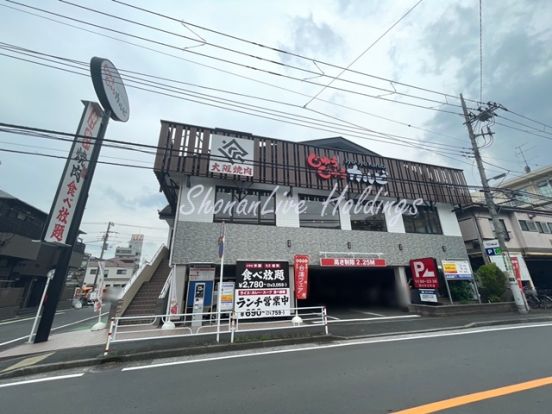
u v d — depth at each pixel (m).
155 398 3.83
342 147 14.74
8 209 19.72
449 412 3.14
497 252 12.01
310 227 11.77
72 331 9.59
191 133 10.53
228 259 10.02
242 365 5.22
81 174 8.40
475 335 7.35
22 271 21.64
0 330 11.95
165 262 14.91
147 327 8.99
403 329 8.16
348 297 16.92
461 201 15.06
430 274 11.27
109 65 9.01
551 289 16.33
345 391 3.83
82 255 31.45
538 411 3.14
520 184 25.12
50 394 4.12
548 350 5.73
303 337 7.05
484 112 12.16
